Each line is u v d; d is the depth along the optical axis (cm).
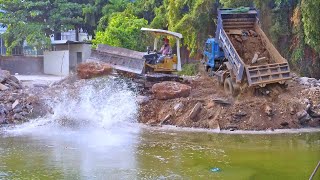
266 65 1761
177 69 2081
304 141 1466
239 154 1277
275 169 1117
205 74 2223
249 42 1956
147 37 3425
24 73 3897
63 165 1132
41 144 1377
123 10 4184
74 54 4028
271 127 1661
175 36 2098
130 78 2025
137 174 1062
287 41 2917
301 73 2838
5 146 1341
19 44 4109
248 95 1814
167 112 1770
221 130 1644
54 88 2003
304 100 1769
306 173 1080
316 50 2594
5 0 4066
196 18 3109
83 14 4281
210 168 1124
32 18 4231
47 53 3919
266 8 2872
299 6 2689
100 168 1108
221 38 1964
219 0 3061
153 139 1478
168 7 3338
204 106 1759
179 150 1321
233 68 1833
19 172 1062
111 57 2133
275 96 1783
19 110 1761
